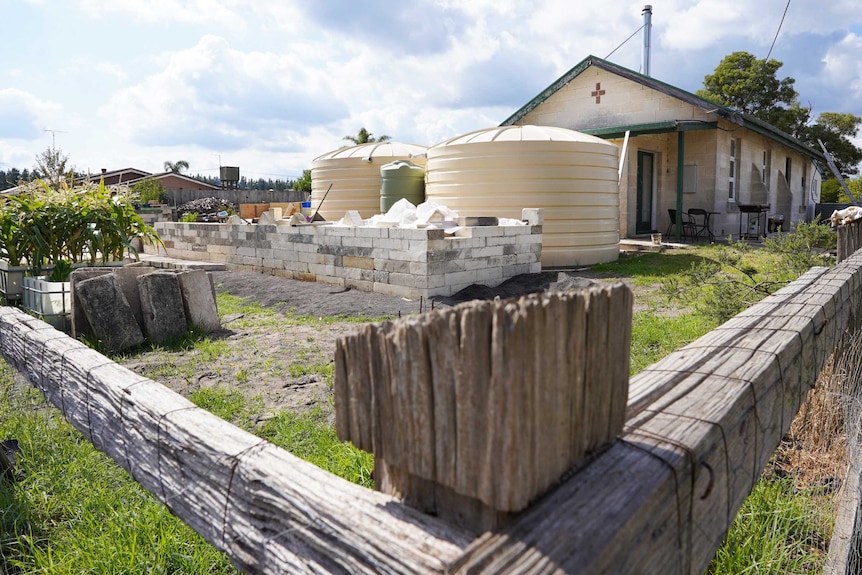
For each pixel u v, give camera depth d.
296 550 1.06
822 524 2.42
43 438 3.24
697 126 13.21
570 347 0.81
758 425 1.32
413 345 0.81
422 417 0.82
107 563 2.12
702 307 6.34
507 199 10.87
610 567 0.71
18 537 2.27
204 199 24.42
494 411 0.73
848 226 4.64
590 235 11.20
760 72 28.52
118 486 2.75
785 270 5.88
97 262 7.87
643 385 1.31
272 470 1.17
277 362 4.98
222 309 7.42
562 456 0.82
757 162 17.36
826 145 30.97
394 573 0.85
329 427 3.47
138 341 5.51
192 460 1.42
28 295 6.39
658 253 12.48
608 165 11.40
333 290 8.37
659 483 0.84
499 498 0.74
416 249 7.52
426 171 12.14
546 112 16.25
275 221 11.27
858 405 2.86
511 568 0.66
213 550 2.22
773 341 1.65
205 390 4.17
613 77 14.89
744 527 2.27
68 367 2.22
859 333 3.18
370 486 2.56
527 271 9.15
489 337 0.73
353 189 14.15
